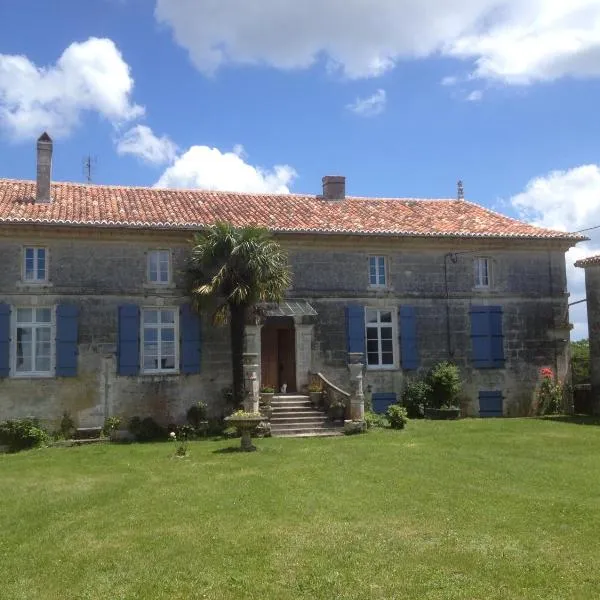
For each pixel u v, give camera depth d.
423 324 19.94
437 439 14.77
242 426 13.76
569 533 7.65
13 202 18.16
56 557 7.30
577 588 6.10
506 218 22.23
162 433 17.22
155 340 18.14
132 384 17.64
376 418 17.25
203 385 18.11
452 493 9.62
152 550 7.41
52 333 17.34
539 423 17.67
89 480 11.30
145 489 10.34
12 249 17.22
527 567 6.62
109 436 16.61
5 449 15.68
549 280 21.03
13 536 8.15
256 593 6.15
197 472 11.53
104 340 17.56
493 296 20.55
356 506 9.00
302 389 18.59
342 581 6.36
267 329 19.22
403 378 19.61
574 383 24.11
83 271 17.59
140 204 19.42
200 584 6.40
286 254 18.23
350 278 19.50
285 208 20.84
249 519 8.48
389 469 11.40
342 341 19.23
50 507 9.47
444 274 20.27
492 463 11.86
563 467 11.46
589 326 20.70
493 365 20.27
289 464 12.01
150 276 18.19
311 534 7.78
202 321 18.25
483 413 20.14
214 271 16.97
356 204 22.06
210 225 17.91
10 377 16.92
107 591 6.32
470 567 6.64
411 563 6.79
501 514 8.48
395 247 19.92
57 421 17.08
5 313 16.95
